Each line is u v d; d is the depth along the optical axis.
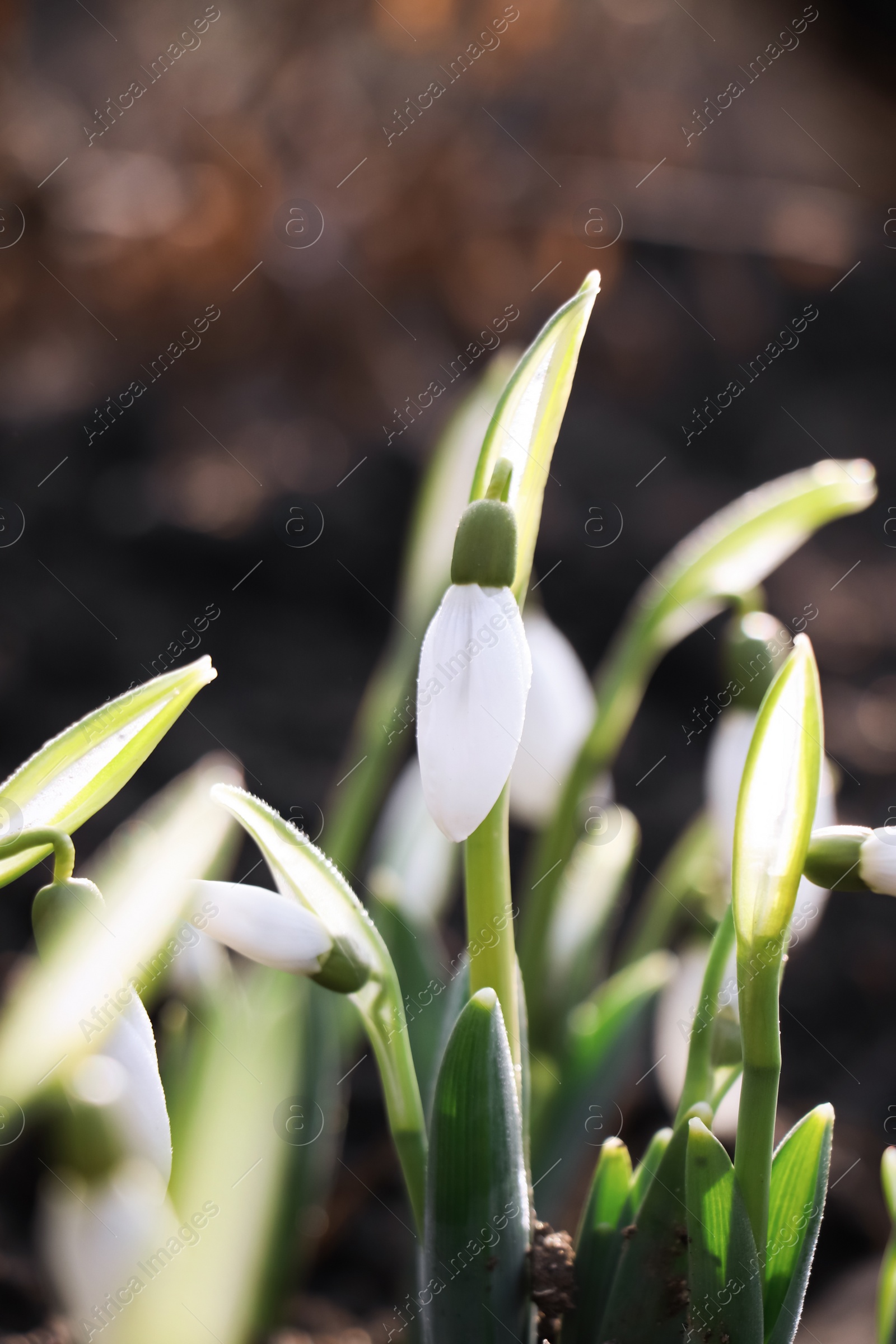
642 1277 0.32
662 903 0.40
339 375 1.00
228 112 1.03
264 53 1.05
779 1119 0.54
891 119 1.46
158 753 0.75
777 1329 0.31
